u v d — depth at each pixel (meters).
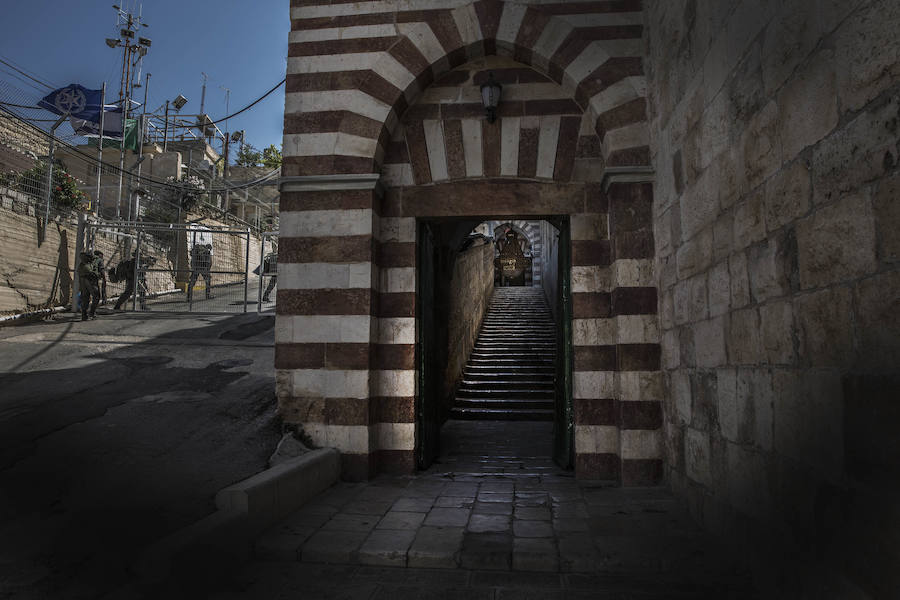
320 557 3.88
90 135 18.00
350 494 5.31
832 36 2.56
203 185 21.86
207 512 4.04
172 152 21.00
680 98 4.87
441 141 6.46
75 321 10.63
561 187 6.30
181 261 14.49
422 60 6.27
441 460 6.96
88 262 10.89
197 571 3.43
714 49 4.06
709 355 4.22
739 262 3.65
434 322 7.25
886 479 2.18
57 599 2.93
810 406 2.78
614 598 3.32
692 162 4.57
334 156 6.22
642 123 5.90
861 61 2.34
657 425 5.59
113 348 8.66
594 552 3.77
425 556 3.79
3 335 9.09
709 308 4.21
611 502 5.02
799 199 2.88
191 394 6.61
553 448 7.01
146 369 7.61
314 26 6.45
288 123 6.33
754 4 3.39
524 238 25.62
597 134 6.31
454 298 10.91
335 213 6.13
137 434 5.32
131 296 12.91
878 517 2.23
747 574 3.49
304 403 5.95
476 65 6.51
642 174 5.77
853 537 2.40
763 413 3.30
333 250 6.09
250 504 4.04
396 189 6.46
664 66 5.34
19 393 6.43
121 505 3.99
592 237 6.16
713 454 4.12
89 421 5.54
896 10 2.12
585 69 6.04
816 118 2.71
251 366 7.91
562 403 6.65
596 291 6.06
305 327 6.04
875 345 2.26
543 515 4.63
